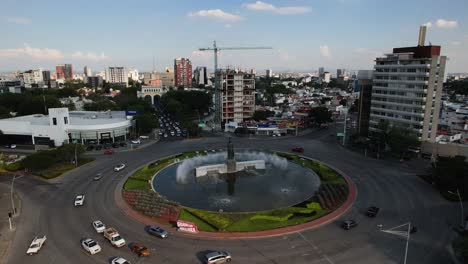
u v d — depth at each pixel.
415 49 125.56
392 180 94.19
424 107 120.19
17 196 83.00
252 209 76.50
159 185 93.50
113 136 150.00
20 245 59.09
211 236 62.09
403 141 111.69
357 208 74.81
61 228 65.56
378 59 137.12
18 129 144.25
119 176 99.06
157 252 56.38
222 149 136.75
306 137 161.88
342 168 106.88
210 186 93.62
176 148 139.25
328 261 53.34
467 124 158.62
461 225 65.62
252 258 54.28
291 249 57.19
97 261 53.69
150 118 169.12
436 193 83.94
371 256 54.91
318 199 80.62
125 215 71.75
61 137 140.25
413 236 61.75
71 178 97.19
